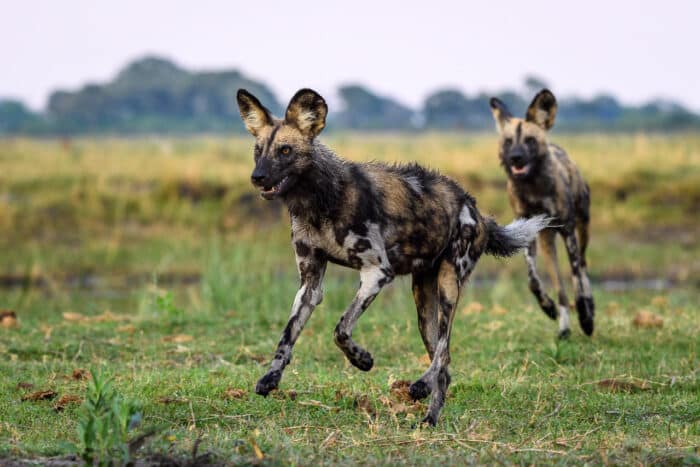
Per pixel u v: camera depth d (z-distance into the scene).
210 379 23.83
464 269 22.36
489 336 31.03
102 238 64.56
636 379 24.59
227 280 40.12
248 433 18.72
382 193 21.19
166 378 23.88
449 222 21.98
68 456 16.58
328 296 39.97
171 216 69.19
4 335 30.75
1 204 68.56
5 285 54.06
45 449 17.03
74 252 61.28
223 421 20.03
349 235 20.61
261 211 70.56
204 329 32.88
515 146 32.19
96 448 15.77
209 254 59.75
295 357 28.03
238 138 168.62
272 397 22.14
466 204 22.61
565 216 32.38
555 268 32.34
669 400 22.53
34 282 55.06
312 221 20.69
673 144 102.94
